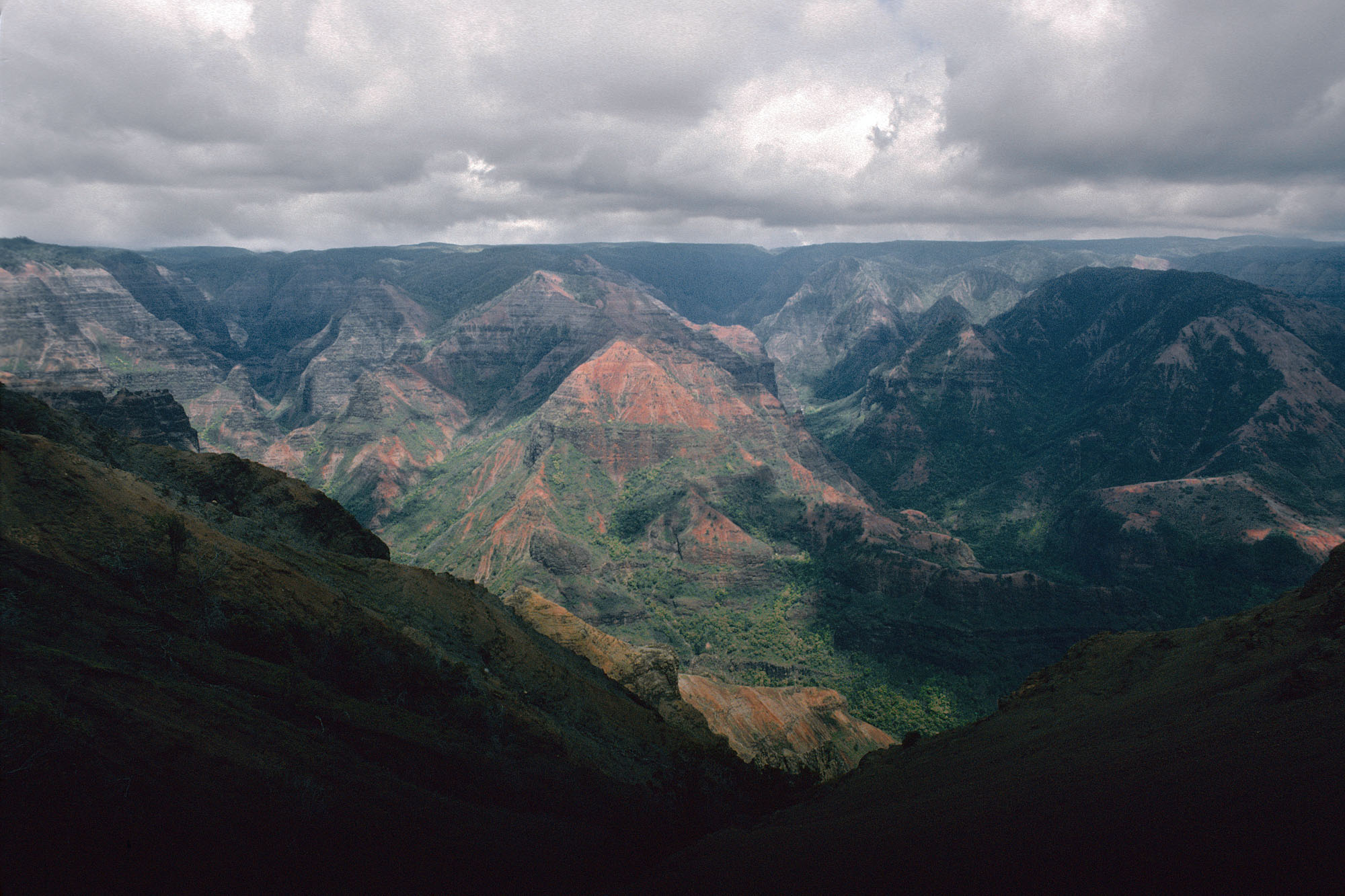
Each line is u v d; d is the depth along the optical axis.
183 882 23.47
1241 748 25.00
